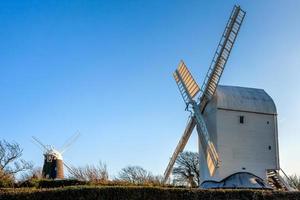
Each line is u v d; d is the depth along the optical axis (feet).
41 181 109.29
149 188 79.30
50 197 73.36
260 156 123.65
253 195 87.51
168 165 137.49
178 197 81.35
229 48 125.39
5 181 109.29
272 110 128.77
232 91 128.57
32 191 73.72
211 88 127.65
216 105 124.47
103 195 75.36
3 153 159.63
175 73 147.02
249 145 123.54
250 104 127.13
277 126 128.16
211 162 118.93
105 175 134.31
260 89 134.51
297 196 90.79
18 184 109.91
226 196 85.40
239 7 125.80
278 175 124.06
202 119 126.21
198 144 132.46
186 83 139.03
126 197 76.79
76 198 73.92
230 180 117.19
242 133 123.95
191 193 82.79
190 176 242.17
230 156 120.78
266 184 119.85
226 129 122.83
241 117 125.49
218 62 127.13
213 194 84.43
